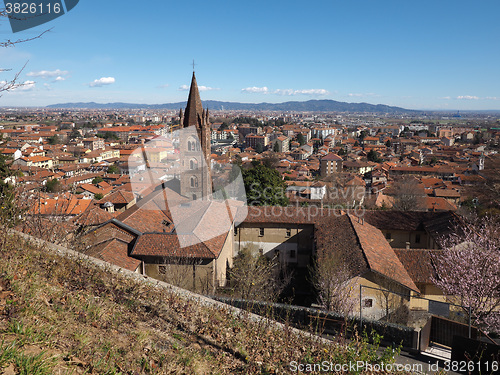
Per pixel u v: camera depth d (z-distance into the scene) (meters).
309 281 29.97
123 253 25.45
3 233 10.57
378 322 13.19
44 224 15.34
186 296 10.93
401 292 22.41
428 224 38.59
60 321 6.82
